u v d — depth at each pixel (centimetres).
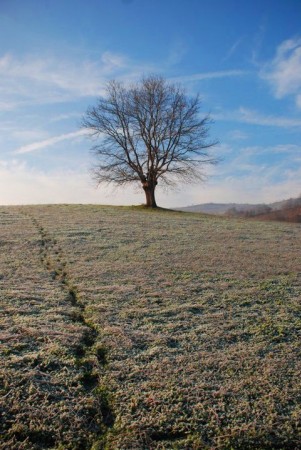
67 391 499
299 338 689
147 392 504
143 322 740
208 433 435
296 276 1115
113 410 469
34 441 414
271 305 859
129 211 3136
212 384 527
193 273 1114
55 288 934
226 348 642
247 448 418
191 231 2002
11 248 1386
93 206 3516
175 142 3859
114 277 1046
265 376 550
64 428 433
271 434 437
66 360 572
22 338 630
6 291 870
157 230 1981
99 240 1614
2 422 434
